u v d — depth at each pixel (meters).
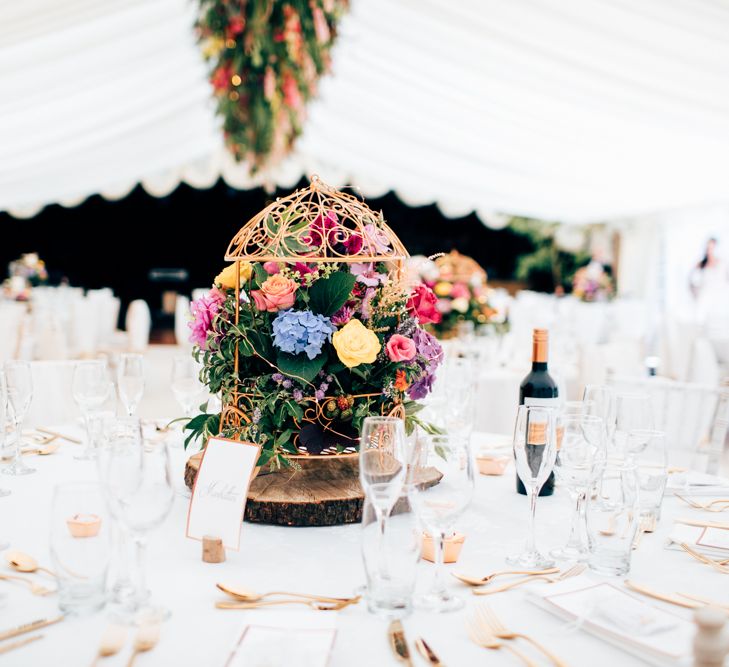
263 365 1.66
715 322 6.65
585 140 7.11
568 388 4.73
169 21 5.84
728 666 0.93
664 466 1.55
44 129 6.94
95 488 1.11
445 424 2.04
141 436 1.09
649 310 8.59
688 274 8.42
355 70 6.85
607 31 4.79
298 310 1.65
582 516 1.62
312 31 6.24
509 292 14.14
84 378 2.03
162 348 9.59
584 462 1.34
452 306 4.79
